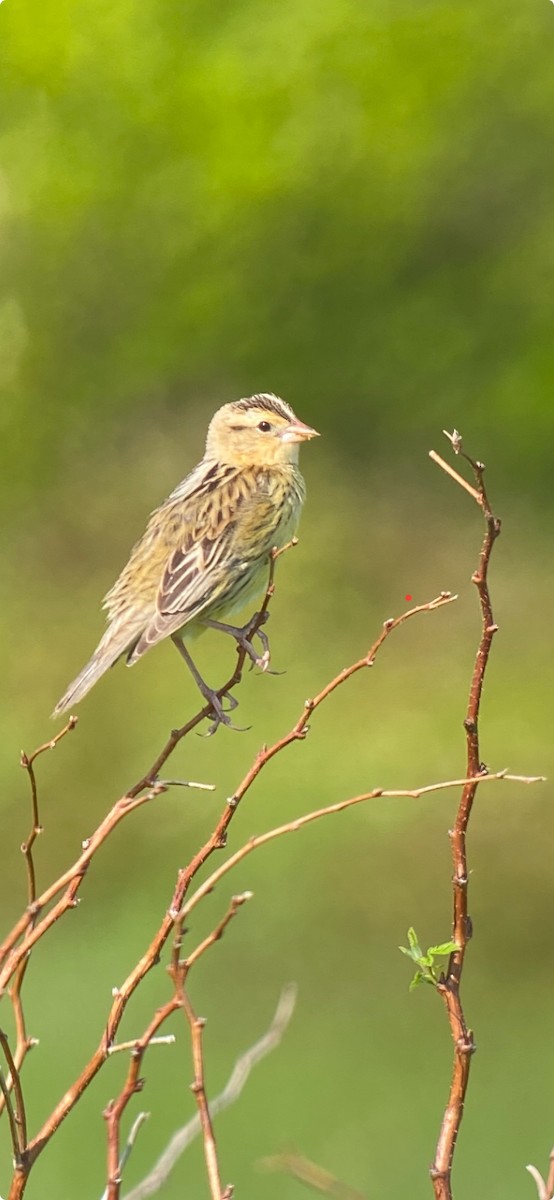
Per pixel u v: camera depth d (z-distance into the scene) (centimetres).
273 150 2277
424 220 2328
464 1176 977
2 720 1656
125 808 407
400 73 2247
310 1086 1111
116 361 2342
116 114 2302
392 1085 1117
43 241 2347
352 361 2359
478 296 2348
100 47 2289
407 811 1463
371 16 2248
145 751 1642
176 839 1523
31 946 400
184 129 2283
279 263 2350
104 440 2333
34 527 2197
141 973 397
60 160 2323
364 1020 1228
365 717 1733
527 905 1331
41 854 1503
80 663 1770
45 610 1994
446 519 2280
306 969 1305
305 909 1370
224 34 2297
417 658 1931
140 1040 392
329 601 2027
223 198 2275
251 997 1262
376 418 2373
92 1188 950
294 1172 454
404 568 2169
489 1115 1066
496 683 1839
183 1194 959
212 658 1838
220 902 1410
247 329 2364
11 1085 397
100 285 2359
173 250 2342
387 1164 999
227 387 2395
